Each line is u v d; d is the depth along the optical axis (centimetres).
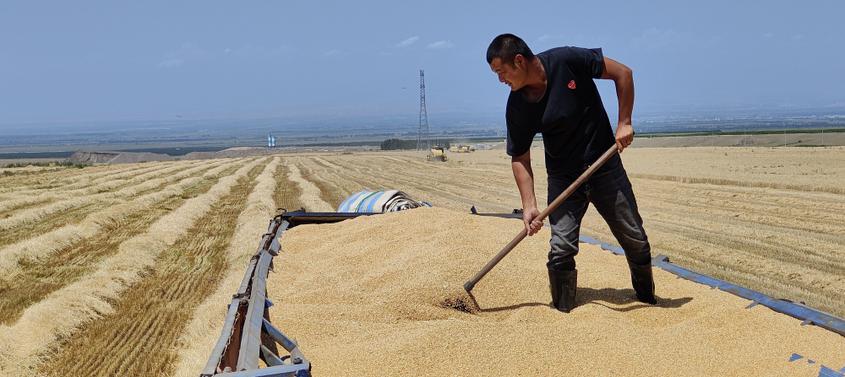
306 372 252
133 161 8106
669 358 303
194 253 1067
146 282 866
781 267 827
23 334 633
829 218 1213
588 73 371
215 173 3259
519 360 303
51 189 2359
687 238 1045
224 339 282
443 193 1930
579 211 389
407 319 376
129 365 562
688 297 405
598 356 306
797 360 284
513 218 673
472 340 319
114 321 692
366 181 2547
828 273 792
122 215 1507
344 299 414
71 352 599
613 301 412
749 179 1880
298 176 2956
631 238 389
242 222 1379
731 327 335
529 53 357
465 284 408
